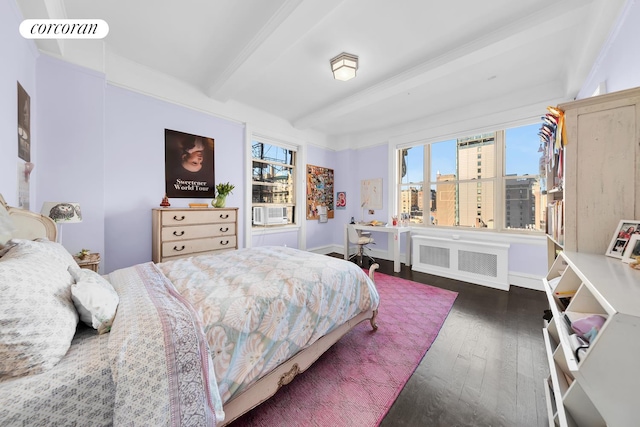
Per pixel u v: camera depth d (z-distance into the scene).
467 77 2.94
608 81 1.91
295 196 4.95
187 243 2.89
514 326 2.28
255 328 1.21
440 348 1.94
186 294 1.31
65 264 1.14
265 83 3.19
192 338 0.92
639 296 0.73
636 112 1.15
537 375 1.62
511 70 2.77
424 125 4.35
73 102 2.28
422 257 4.12
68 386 0.72
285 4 1.83
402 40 2.29
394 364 1.74
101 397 0.76
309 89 3.34
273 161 4.59
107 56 2.55
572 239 1.29
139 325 0.90
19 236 1.58
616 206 1.20
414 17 2.00
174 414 0.80
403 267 4.40
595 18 1.75
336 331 1.74
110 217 2.65
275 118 4.34
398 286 3.39
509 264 3.46
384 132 4.96
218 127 3.56
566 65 2.62
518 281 3.39
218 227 3.13
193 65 2.80
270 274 1.61
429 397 1.45
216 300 1.24
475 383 1.56
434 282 3.56
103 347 0.86
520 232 3.49
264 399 1.24
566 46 2.32
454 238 3.77
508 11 1.93
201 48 2.47
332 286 1.68
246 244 3.94
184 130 3.21
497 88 3.23
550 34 2.14
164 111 3.02
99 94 2.41
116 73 2.62
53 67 2.18
